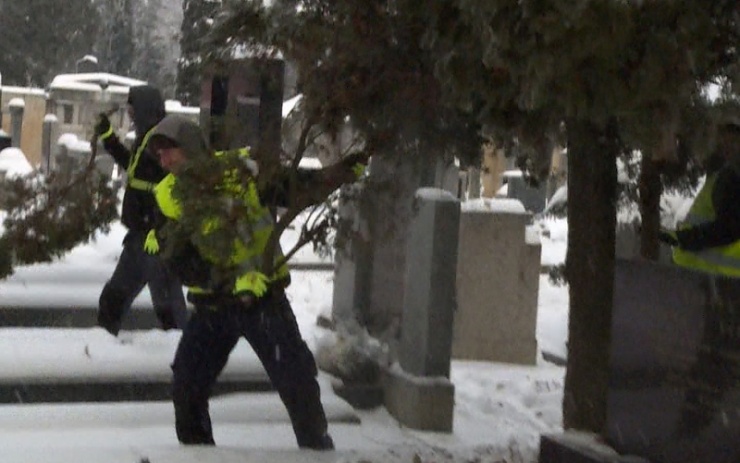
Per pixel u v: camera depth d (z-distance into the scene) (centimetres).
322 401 842
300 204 631
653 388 559
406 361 878
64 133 2409
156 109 818
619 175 790
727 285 513
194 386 642
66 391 804
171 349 857
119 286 849
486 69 532
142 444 695
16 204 838
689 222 662
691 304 535
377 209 699
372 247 845
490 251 1124
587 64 474
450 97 578
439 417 853
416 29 589
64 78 2588
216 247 584
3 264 839
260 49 623
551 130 586
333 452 642
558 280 955
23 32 4394
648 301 565
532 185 683
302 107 623
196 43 652
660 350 555
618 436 584
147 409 791
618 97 480
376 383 906
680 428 539
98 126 851
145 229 826
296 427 645
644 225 743
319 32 596
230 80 664
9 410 766
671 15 470
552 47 461
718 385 515
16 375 793
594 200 662
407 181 870
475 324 1130
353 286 962
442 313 859
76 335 873
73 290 954
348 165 639
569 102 486
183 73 687
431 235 855
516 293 1130
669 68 474
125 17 4588
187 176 585
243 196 599
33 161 2708
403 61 604
